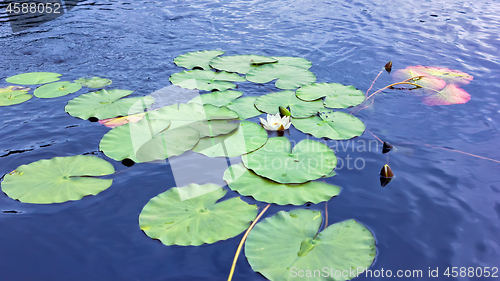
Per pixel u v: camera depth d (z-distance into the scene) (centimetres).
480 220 180
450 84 336
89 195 196
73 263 157
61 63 389
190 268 154
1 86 331
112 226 176
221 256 159
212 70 371
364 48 429
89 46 433
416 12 554
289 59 393
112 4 590
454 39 451
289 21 522
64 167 216
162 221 177
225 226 174
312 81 340
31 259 159
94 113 282
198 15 546
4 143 244
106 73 364
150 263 157
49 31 475
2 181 204
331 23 514
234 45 441
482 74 357
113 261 158
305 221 177
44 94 317
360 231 171
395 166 222
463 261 158
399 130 264
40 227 176
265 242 165
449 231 174
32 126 266
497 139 250
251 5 591
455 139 251
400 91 327
